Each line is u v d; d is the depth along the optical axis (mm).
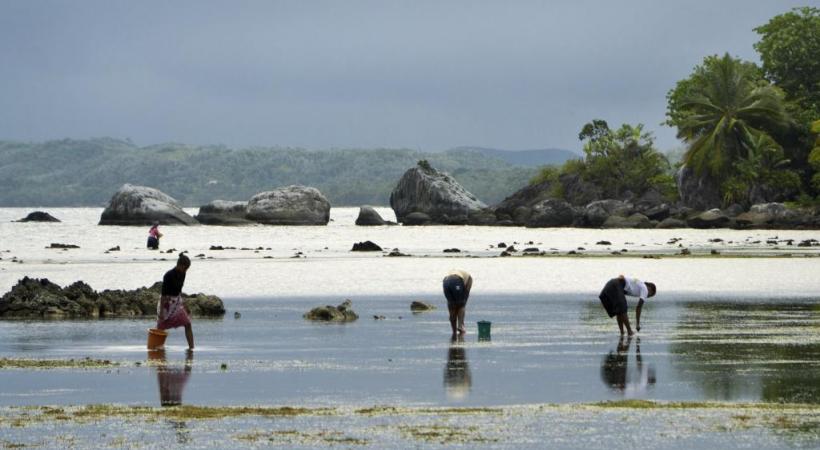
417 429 37781
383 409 41750
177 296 61719
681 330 69250
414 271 130250
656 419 39250
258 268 136375
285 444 35656
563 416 39969
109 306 84625
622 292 67062
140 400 44438
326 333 69688
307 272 129375
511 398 44406
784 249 181250
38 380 49906
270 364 55156
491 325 73438
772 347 60281
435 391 46344
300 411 41438
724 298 93062
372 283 113812
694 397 44062
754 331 68375
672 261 144375
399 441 35969
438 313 83312
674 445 35125
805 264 136625
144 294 87562
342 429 37906
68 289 88375
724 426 37875
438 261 149875
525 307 87000
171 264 146500
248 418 40000
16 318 81500
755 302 89250
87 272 130500
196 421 39469
